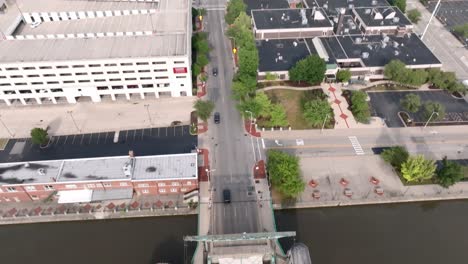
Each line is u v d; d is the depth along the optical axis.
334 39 180.25
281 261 101.44
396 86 162.00
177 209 114.25
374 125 143.75
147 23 167.25
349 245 108.19
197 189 117.12
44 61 138.00
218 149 133.25
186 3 184.12
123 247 108.06
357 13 193.75
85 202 115.38
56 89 148.88
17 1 184.75
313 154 131.88
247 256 99.50
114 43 151.25
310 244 108.00
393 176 125.00
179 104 153.25
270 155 119.88
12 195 114.19
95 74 144.75
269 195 117.69
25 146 134.88
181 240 109.00
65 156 131.00
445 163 120.88
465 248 108.75
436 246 109.00
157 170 115.62
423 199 118.19
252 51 157.00
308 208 117.12
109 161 118.38
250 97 152.50
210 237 94.81
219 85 162.62
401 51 171.50
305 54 169.50
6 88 145.12
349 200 117.38
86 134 139.50
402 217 117.12
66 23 169.12
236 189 119.38
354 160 130.00
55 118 146.25
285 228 111.88
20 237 111.00
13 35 157.12
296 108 150.38
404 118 146.25
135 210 113.81
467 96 157.25
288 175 112.06
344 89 160.38
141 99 156.00
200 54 170.00
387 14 192.25
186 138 137.88
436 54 185.25
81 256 106.19
